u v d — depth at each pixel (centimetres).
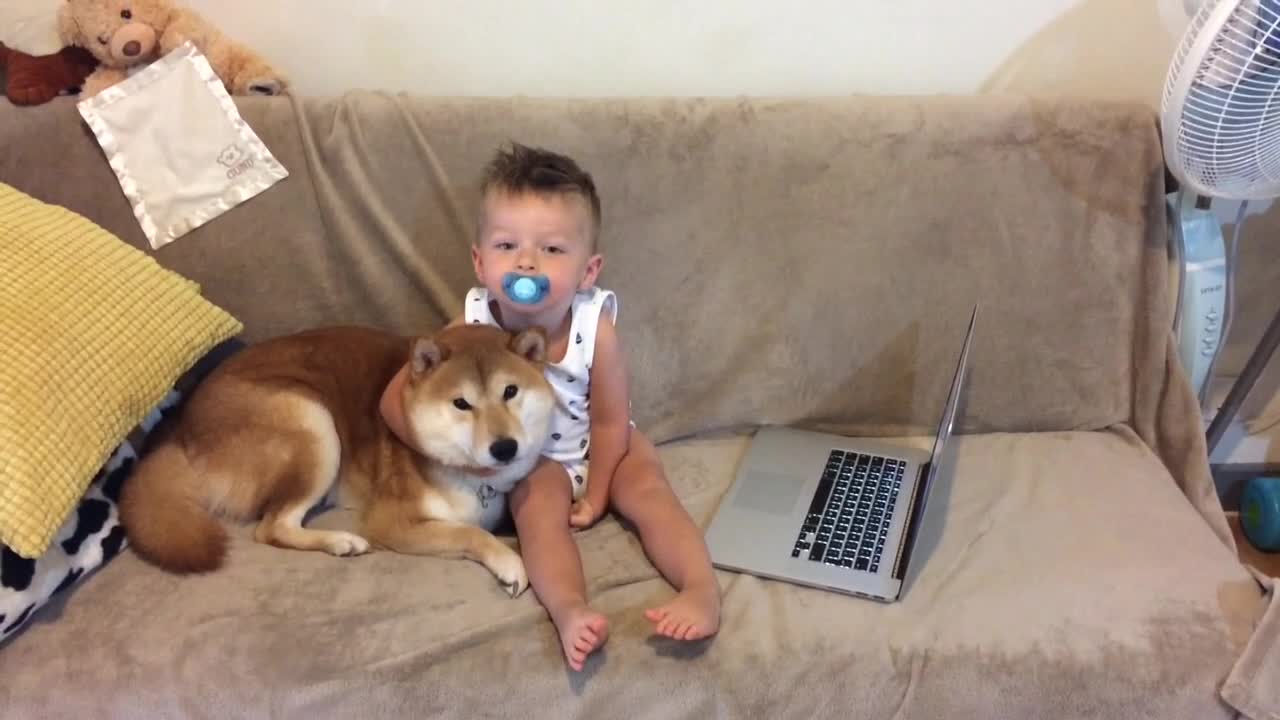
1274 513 175
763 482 144
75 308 121
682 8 155
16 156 144
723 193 147
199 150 146
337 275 151
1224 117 122
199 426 132
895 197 147
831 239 149
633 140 146
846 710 109
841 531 133
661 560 125
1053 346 152
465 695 110
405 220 149
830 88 162
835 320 152
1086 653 110
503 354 123
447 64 161
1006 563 125
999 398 154
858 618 117
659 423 156
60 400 113
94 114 144
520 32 158
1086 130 146
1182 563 124
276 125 146
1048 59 158
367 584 122
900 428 158
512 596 121
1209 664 108
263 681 109
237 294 150
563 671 111
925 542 131
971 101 148
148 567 124
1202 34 116
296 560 126
